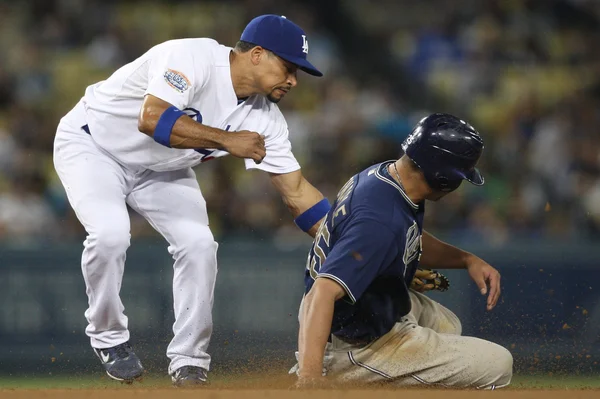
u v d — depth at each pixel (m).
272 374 24.52
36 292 33.88
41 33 51.28
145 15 52.66
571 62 52.75
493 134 46.41
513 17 54.75
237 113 18.72
